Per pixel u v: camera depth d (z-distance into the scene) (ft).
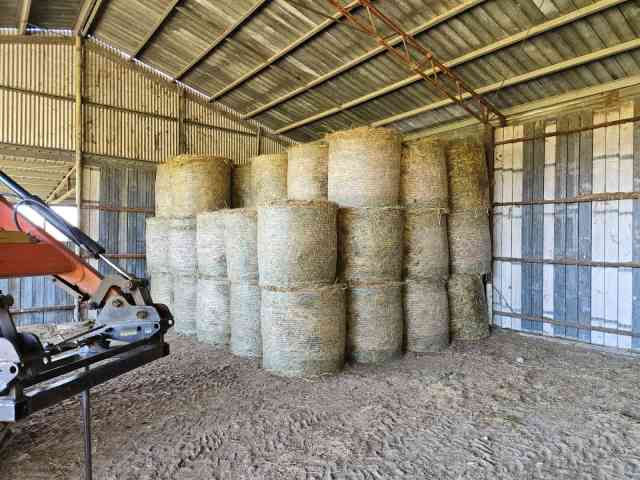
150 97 26.00
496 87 19.61
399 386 12.58
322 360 13.25
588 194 17.57
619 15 14.75
